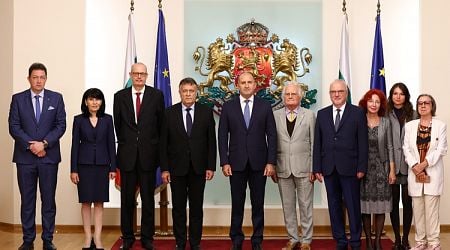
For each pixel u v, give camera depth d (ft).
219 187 23.40
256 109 17.24
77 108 22.15
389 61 23.16
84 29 22.24
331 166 17.02
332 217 17.30
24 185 17.56
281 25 23.44
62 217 22.16
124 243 17.63
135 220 21.56
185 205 17.49
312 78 23.35
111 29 23.25
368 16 23.15
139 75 17.42
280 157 17.80
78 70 22.17
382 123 17.31
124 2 23.29
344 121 16.99
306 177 17.72
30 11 22.11
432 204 17.26
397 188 18.06
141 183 17.43
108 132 17.72
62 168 22.11
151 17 23.24
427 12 22.09
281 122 17.89
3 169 22.35
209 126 17.33
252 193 17.31
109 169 17.75
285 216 18.04
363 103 17.58
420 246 17.53
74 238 20.89
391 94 18.10
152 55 23.21
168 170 17.38
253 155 17.01
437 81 22.02
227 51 23.24
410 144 17.42
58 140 17.83
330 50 23.13
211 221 22.67
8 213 22.20
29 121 17.54
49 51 22.13
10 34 22.13
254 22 23.24
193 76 23.35
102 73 23.20
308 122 17.83
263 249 18.65
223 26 23.43
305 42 23.43
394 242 19.56
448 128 21.90
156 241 20.13
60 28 22.17
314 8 23.44
